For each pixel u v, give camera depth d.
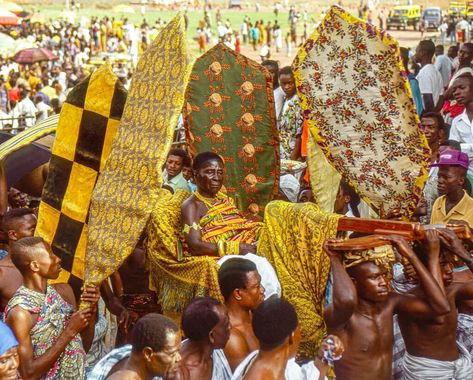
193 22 72.31
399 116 6.68
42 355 5.59
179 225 6.93
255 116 7.63
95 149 6.77
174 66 6.42
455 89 10.05
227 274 5.65
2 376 4.95
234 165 7.64
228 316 5.30
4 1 51.91
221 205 6.95
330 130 6.95
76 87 6.80
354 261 5.57
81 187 6.81
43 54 31.64
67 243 6.81
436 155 8.52
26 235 6.46
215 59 7.60
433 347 5.84
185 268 6.78
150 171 6.23
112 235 6.33
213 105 7.62
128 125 6.55
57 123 7.47
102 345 6.85
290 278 6.35
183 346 5.17
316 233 6.22
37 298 5.62
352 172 6.95
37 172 8.39
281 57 50.22
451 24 38.84
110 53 43.53
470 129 9.97
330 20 6.74
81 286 6.75
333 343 5.00
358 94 6.78
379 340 5.61
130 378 4.60
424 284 5.59
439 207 7.67
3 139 8.74
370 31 6.61
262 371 4.62
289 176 9.11
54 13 75.69
